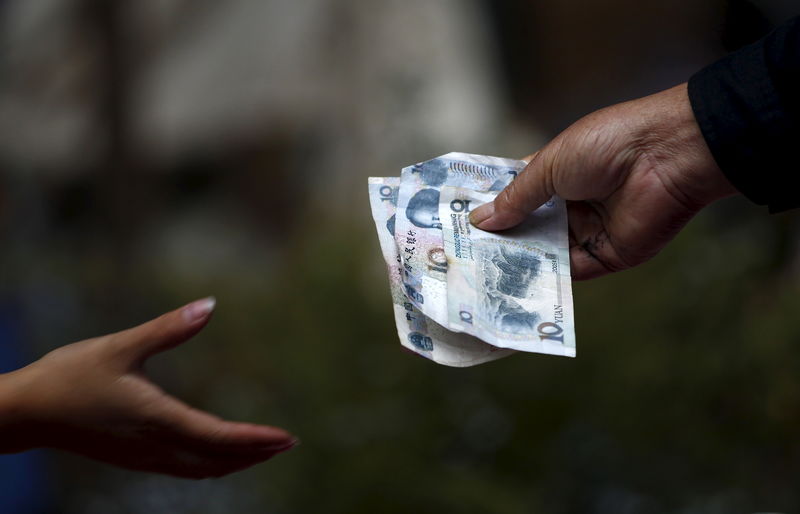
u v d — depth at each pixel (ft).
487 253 6.38
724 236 13.56
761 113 5.48
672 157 5.92
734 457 12.00
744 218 14.84
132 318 16.03
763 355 11.85
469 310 6.04
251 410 12.11
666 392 11.64
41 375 4.65
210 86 28.40
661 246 6.36
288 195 27.94
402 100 24.23
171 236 27.91
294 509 11.43
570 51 25.71
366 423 11.56
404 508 11.00
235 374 13.51
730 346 11.93
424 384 11.75
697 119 5.66
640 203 6.09
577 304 11.89
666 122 5.87
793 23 5.41
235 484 12.96
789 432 12.00
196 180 29.37
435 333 6.21
